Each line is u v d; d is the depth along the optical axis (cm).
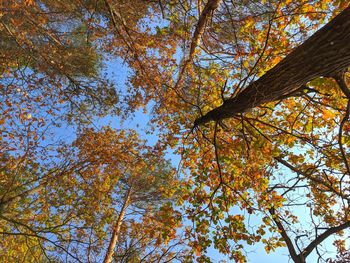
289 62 443
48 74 901
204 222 667
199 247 655
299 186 876
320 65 416
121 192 1363
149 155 919
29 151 938
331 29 385
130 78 819
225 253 657
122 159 956
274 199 694
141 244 1073
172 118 807
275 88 477
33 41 989
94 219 909
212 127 730
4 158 949
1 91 873
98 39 982
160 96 755
